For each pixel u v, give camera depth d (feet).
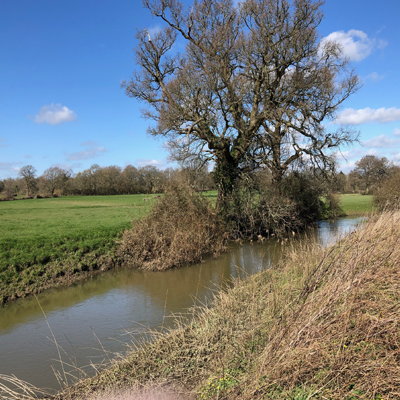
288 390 11.10
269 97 61.05
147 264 44.19
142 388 14.51
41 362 19.67
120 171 289.74
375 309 13.34
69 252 43.75
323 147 68.74
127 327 24.29
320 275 15.69
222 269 41.45
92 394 14.80
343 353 11.18
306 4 59.72
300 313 13.84
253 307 18.98
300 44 60.03
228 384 13.08
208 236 53.21
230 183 65.98
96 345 21.53
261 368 12.17
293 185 77.25
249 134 63.41
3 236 47.78
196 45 63.10
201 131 60.49
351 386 10.57
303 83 59.52
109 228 55.67
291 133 62.34
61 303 31.53
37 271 38.17
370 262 15.61
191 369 15.44
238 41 60.49
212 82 56.49
